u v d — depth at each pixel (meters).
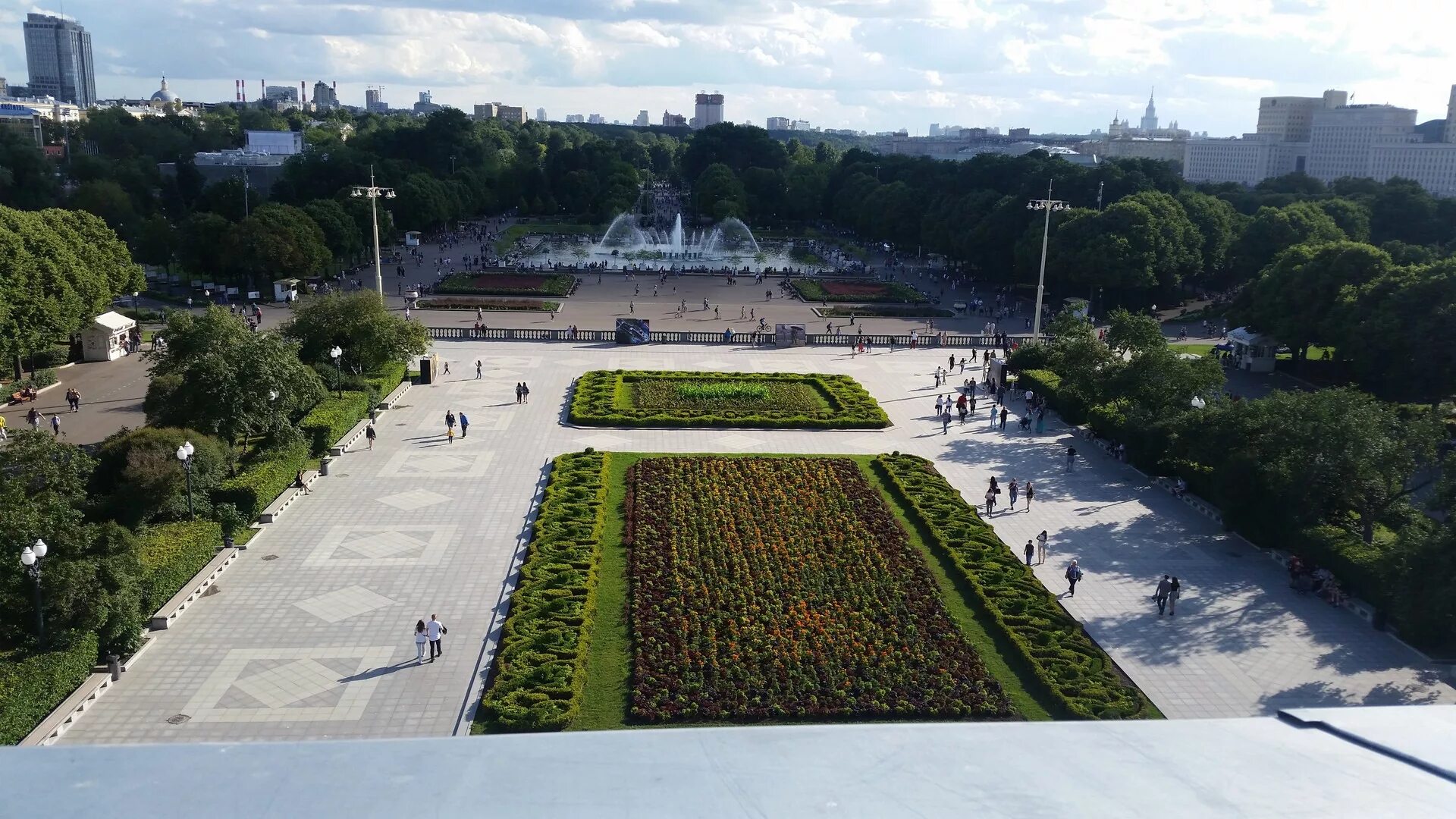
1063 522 66.12
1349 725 5.24
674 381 99.88
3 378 96.12
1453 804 4.14
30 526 43.78
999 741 4.74
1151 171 180.00
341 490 68.44
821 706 42.81
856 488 69.19
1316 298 108.12
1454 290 90.19
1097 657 47.59
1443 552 46.38
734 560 56.56
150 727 40.69
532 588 52.66
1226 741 4.92
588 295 155.50
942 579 56.06
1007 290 171.38
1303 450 59.44
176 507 57.75
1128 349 87.75
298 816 3.62
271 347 69.94
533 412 89.44
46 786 3.86
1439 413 68.94
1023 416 92.69
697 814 3.73
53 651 41.69
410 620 50.12
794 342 121.19
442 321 130.75
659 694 43.56
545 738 4.54
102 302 107.38
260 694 43.31
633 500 65.62
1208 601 54.78
